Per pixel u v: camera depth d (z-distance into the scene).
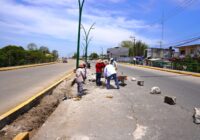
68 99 10.62
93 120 7.11
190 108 8.89
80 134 5.94
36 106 9.55
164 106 9.12
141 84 15.95
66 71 32.56
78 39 19.95
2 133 6.05
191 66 34.00
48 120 7.13
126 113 7.96
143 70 37.44
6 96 11.12
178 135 5.96
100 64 15.55
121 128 6.41
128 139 5.65
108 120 7.12
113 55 93.62
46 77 22.39
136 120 7.17
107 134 5.95
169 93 12.66
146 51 82.38
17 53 46.88
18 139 5.14
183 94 12.44
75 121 7.01
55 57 100.94
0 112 7.92
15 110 7.62
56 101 10.30
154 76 25.25
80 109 8.46
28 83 16.88
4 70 30.92
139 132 6.12
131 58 86.00
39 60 64.62
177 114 7.94
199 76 25.47
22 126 6.76
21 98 10.62
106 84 15.30
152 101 10.12
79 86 11.48
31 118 7.64
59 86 15.44
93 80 17.50
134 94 11.97
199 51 55.25
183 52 62.66
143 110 8.42
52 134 5.94
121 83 15.59
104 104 9.33
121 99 10.48
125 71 33.62
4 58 37.41
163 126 6.64
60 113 7.95
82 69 11.61
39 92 12.32
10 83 16.61
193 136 5.92
